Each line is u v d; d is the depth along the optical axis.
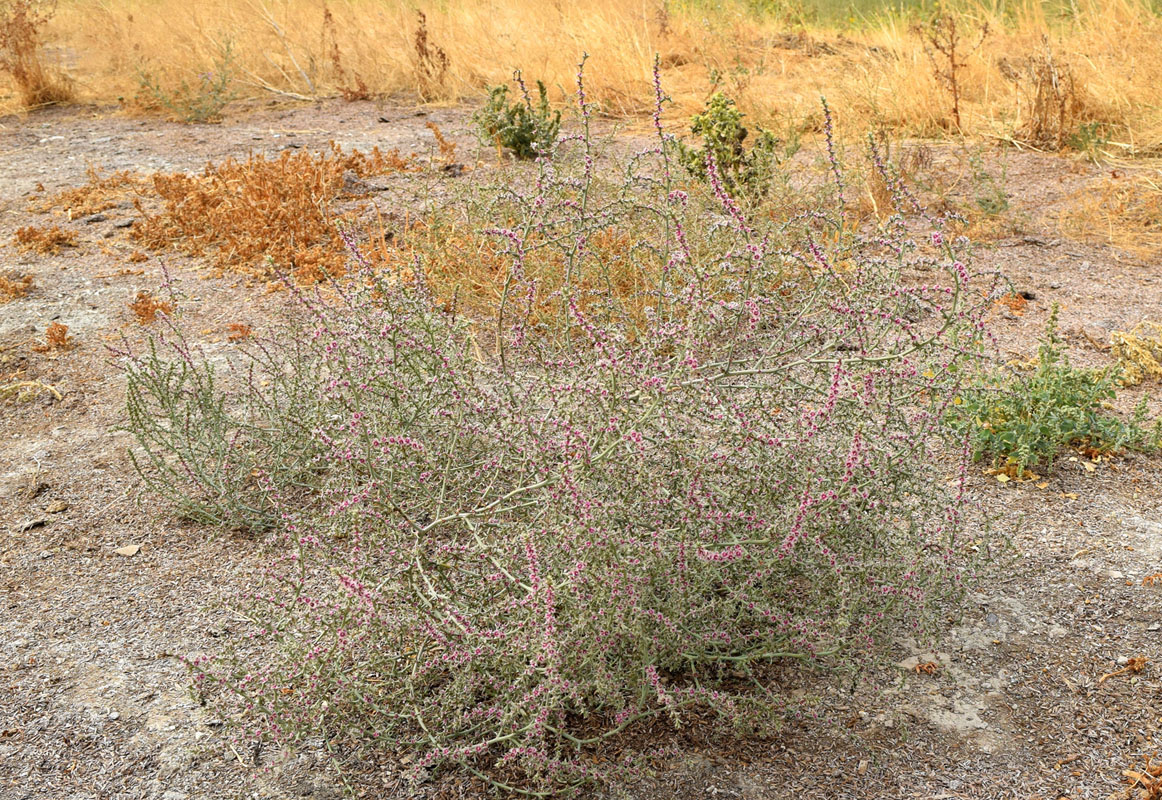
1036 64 9.45
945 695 2.95
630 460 2.85
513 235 3.66
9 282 6.21
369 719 2.78
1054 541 3.64
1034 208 7.29
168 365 4.43
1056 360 4.48
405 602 2.76
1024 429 4.12
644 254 5.31
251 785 2.69
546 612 2.49
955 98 9.08
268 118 11.06
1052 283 6.01
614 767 2.68
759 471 2.89
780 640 2.86
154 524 3.90
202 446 4.08
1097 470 4.11
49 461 4.38
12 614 3.38
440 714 2.69
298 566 3.56
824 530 2.85
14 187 8.34
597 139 9.34
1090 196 7.40
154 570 3.61
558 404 3.01
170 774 2.73
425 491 3.35
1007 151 8.64
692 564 2.70
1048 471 4.11
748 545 2.83
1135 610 3.25
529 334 4.13
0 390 4.96
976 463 4.19
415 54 12.15
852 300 3.38
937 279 5.93
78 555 3.71
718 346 3.63
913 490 3.21
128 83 12.30
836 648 2.77
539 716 2.52
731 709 2.68
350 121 10.80
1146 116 8.66
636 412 2.97
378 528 3.03
